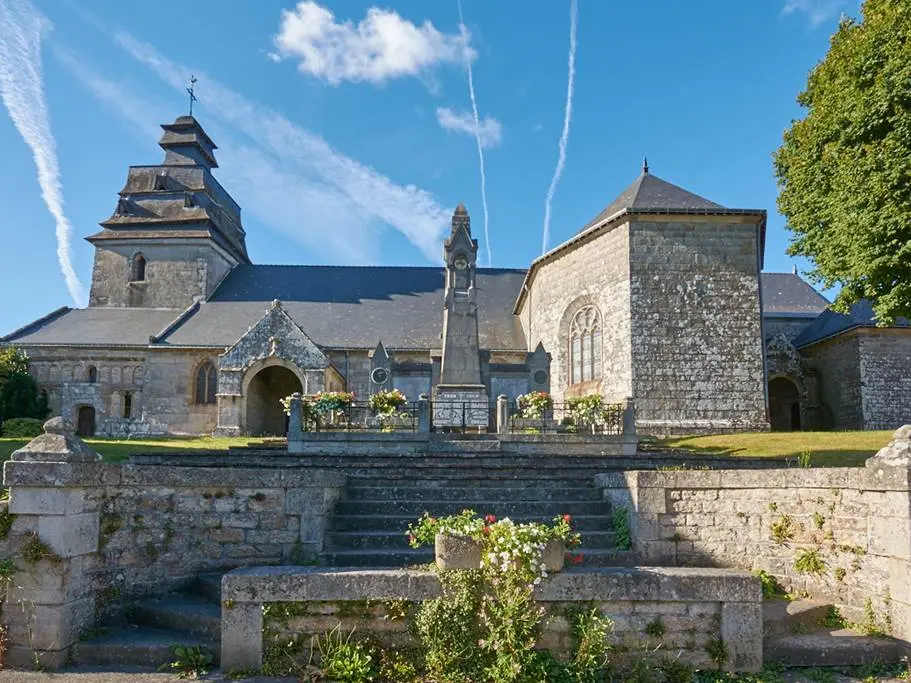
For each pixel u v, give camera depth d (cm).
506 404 1745
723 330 2400
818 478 822
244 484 840
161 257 3644
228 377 2802
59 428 726
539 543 665
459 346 1986
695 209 2409
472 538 675
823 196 1783
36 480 692
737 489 883
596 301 2589
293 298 3572
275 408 3231
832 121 1675
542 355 2253
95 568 743
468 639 644
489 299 3591
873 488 753
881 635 730
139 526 800
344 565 820
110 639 706
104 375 3222
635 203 2512
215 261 3712
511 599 643
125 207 3794
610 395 2480
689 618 665
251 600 664
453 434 1686
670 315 2406
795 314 3550
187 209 3784
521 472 1150
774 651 698
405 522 929
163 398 3081
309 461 1297
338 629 664
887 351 2795
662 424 2347
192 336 3173
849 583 786
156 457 1304
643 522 883
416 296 3622
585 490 1034
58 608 679
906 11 1530
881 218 1484
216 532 837
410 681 643
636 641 662
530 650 640
